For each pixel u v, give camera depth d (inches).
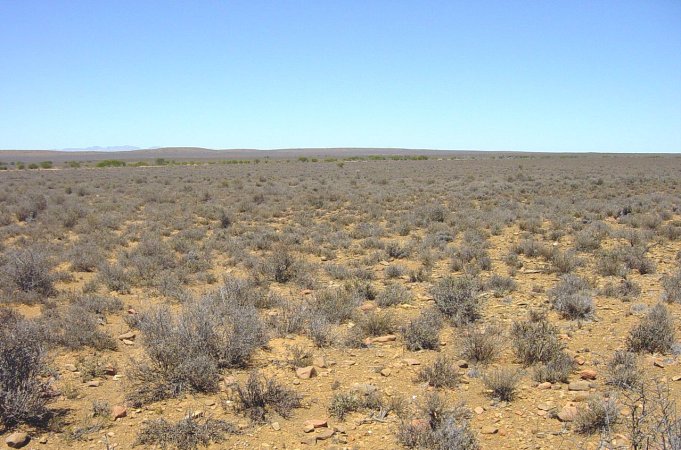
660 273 490.3
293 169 2578.7
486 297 419.2
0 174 2214.6
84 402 237.6
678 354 285.3
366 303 406.6
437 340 315.0
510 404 234.8
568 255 530.3
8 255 521.0
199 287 470.0
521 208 975.6
